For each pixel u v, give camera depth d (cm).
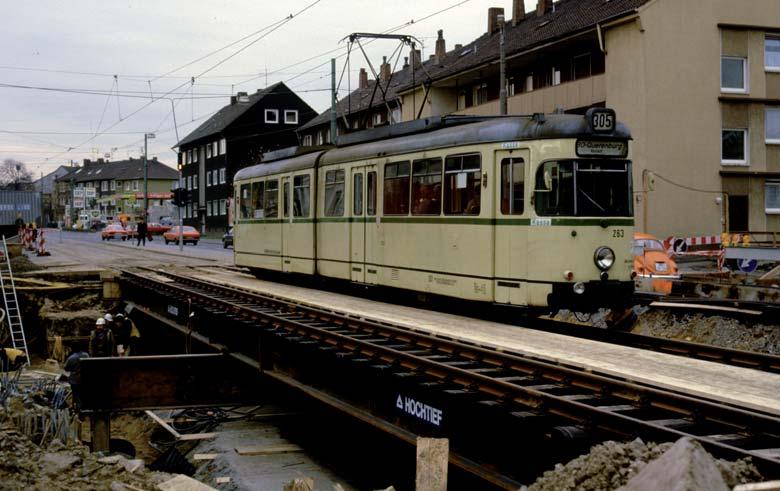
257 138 8500
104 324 1967
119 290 2925
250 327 1530
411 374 1005
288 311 1596
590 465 544
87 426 1628
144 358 1480
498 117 1495
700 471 409
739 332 1553
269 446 1419
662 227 3278
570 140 1338
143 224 5706
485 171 1402
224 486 1218
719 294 1891
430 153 1550
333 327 1372
